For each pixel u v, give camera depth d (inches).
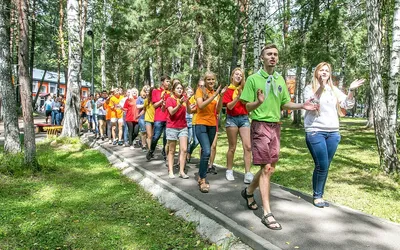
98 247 142.9
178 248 142.7
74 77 501.4
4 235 153.3
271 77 151.8
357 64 703.7
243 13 569.3
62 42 643.5
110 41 968.9
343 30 564.1
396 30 297.1
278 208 175.2
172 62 876.6
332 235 141.3
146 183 243.1
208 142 204.4
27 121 271.3
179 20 603.5
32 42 978.1
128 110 384.5
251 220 157.1
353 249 128.6
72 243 146.6
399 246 131.6
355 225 152.7
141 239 150.3
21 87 268.5
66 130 498.9
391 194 228.7
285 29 815.1
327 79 170.9
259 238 136.0
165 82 294.8
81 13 698.8
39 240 149.0
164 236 154.6
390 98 292.2
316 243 133.3
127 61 743.1
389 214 189.0
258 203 183.9
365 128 788.6
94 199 208.8
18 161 274.7
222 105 220.8
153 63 761.0
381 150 285.3
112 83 1167.0
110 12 941.2
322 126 170.4
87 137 509.4
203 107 193.2
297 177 277.6
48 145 444.5
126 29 832.9
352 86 164.4
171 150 240.5
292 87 1302.9
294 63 619.2
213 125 209.8
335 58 592.4
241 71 219.3
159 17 633.6
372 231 146.0
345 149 437.1
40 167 279.1
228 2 609.6
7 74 328.5
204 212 170.7
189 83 655.8
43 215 178.7
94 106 491.2
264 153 147.7
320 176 176.7
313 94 170.6
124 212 186.9
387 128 282.7
